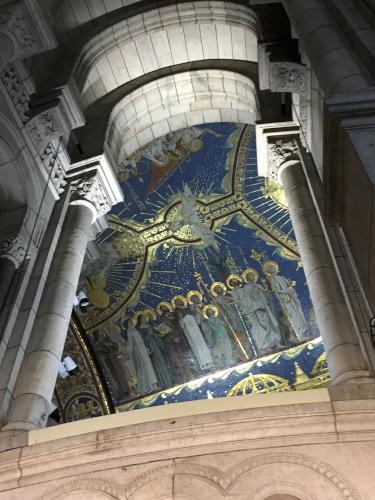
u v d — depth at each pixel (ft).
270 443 16.06
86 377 44.27
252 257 44.04
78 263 26.30
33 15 26.45
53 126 28.60
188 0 34.53
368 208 16.17
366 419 16.14
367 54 18.08
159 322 44.55
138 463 16.20
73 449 16.70
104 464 16.33
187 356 43.75
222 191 43.91
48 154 29.19
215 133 42.42
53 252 26.32
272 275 43.60
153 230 44.45
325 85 18.24
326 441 15.90
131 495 15.51
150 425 16.80
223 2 33.94
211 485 15.37
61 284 24.59
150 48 35.83
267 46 27.68
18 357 21.03
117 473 16.10
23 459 16.81
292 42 27.66
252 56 35.53
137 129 37.35
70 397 43.93
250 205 43.65
